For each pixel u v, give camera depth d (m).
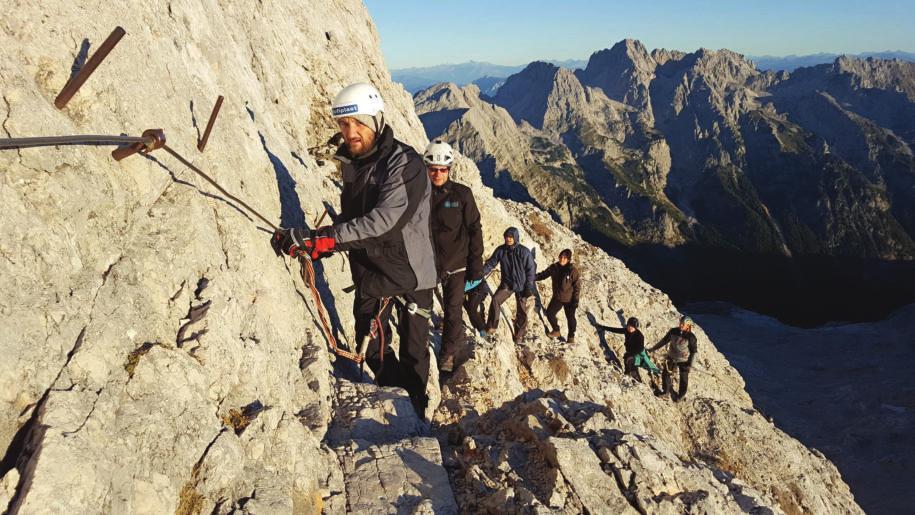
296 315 5.17
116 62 3.83
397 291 5.01
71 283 2.86
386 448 4.38
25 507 2.12
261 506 3.17
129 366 2.97
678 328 16.22
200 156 4.57
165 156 4.03
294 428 3.87
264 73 11.56
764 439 15.59
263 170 5.92
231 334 3.79
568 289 14.24
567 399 5.95
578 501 4.35
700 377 21.17
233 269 4.35
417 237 4.91
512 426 5.26
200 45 6.04
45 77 3.24
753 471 14.77
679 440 15.02
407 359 5.62
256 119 7.27
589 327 18.92
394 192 4.59
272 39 13.03
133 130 3.76
